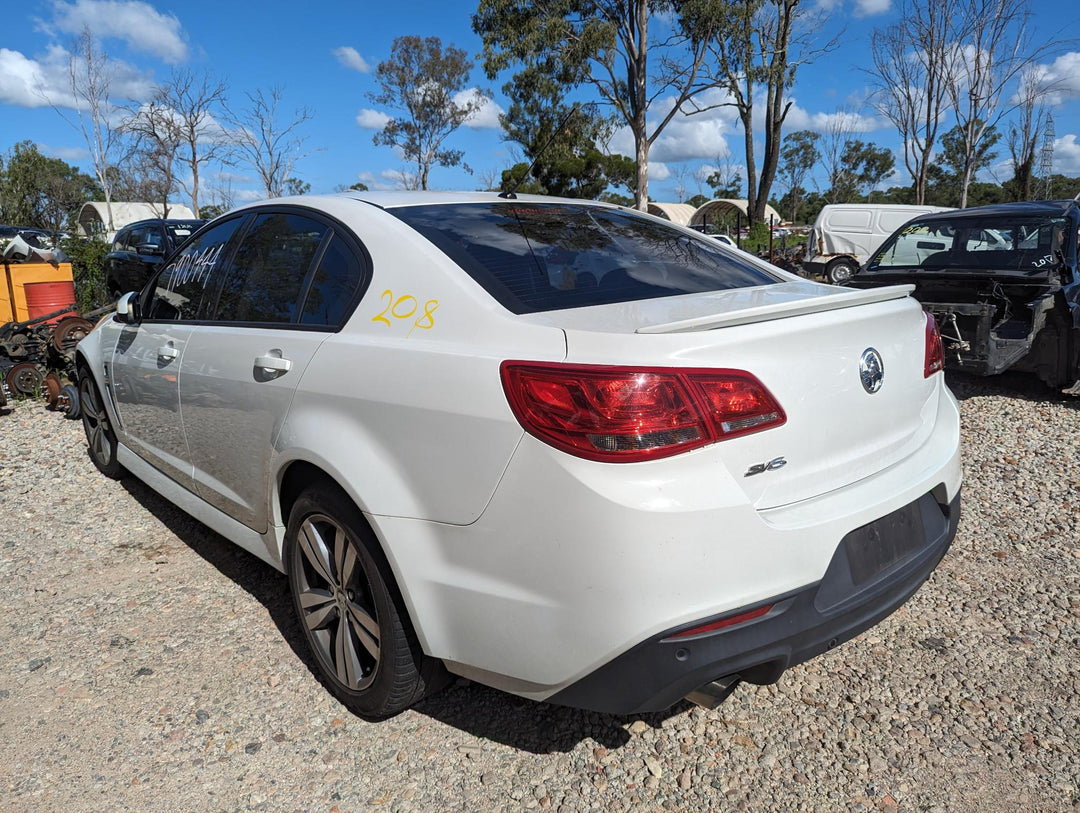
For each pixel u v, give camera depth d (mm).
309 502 2453
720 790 2182
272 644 2916
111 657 2844
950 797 2152
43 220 44094
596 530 1765
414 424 2092
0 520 4117
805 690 2635
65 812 2115
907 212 18062
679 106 29859
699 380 1792
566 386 1812
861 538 2078
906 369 2322
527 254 2449
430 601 2088
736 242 28984
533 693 1998
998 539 3781
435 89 46656
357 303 2451
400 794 2174
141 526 4008
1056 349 6480
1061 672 2703
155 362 3455
